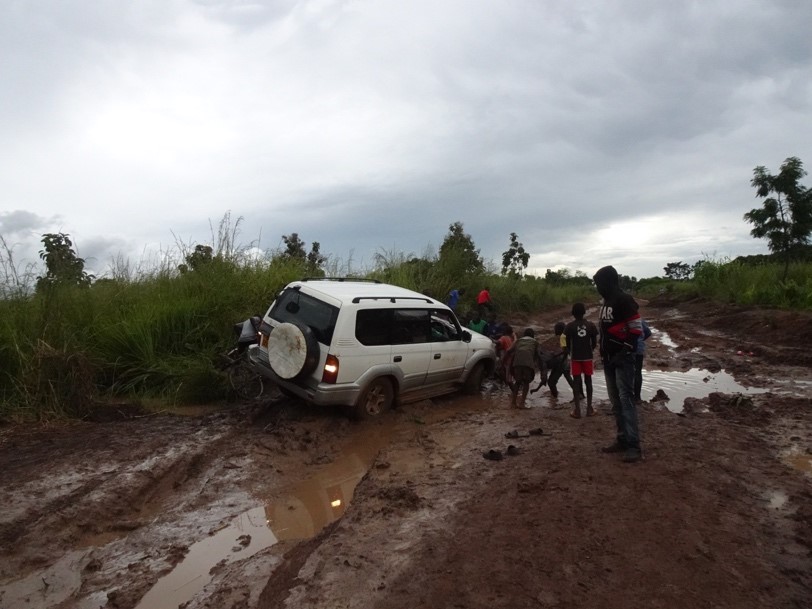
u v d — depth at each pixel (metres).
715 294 27.11
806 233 21.11
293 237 14.62
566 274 53.34
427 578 3.78
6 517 4.59
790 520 4.72
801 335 14.65
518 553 4.11
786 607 3.50
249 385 8.88
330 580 3.77
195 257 11.59
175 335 9.68
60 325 8.54
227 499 5.35
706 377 11.30
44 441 6.59
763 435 7.20
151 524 4.79
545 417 8.27
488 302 15.66
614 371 6.28
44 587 3.79
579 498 5.10
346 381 7.37
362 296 7.70
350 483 5.87
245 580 3.85
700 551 4.15
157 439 6.74
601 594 3.60
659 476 5.64
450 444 7.02
